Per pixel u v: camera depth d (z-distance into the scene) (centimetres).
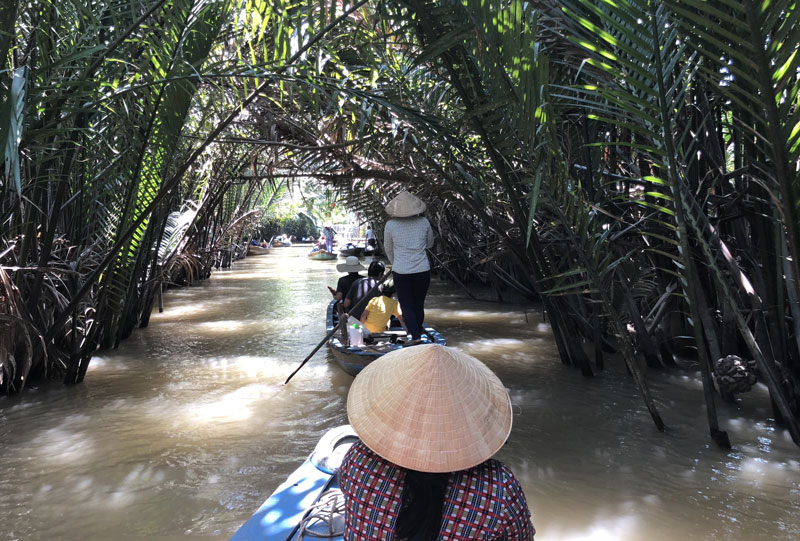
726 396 522
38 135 382
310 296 1363
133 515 326
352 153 670
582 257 458
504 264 1297
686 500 340
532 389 571
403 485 136
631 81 364
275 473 379
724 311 546
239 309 1152
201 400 544
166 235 1072
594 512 327
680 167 432
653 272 655
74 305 577
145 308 940
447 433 136
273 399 545
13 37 367
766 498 342
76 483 369
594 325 646
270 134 689
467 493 131
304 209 3064
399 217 615
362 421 146
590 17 439
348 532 142
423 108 603
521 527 133
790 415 427
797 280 328
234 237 2161
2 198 484
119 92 416
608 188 611
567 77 540
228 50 559
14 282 561
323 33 412
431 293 1398
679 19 310
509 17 364
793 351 487
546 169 422
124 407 523
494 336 848
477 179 605
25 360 552
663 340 651
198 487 361
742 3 267
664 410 503
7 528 313
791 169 310
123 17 511
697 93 501
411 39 502
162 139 539
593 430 457
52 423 482
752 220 486
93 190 648
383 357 161
